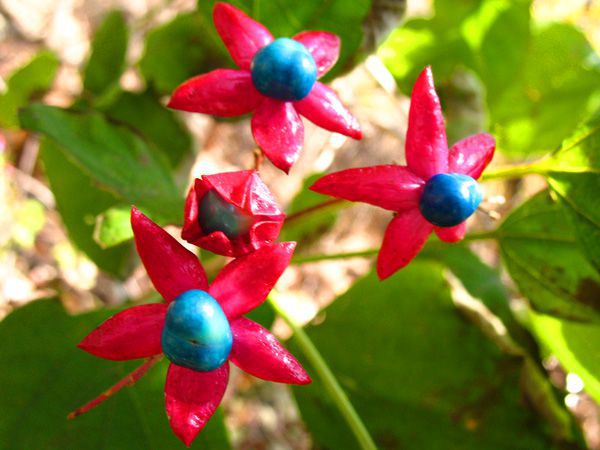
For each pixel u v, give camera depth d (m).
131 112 0.14
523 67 0.15
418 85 0.08
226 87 0.08
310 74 0.08
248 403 0.22
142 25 0.17
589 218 0.10
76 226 0.13
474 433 0.13
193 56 0.13
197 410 0.07
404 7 0.12
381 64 0.15
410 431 0.13
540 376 0.13
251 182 0.07
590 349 0.12
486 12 0.15
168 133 0.14
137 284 0.20
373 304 0.13
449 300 0.13
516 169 0.10
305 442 0.23
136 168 0.11
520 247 0.11
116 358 0.07
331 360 0.13
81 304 0.19
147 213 0.10
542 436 0.12
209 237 0.07
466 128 0.14
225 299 0.07
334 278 0.25
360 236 0.26
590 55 0.15
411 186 0.08
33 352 0.11
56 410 0.10
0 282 0.19
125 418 0.10
